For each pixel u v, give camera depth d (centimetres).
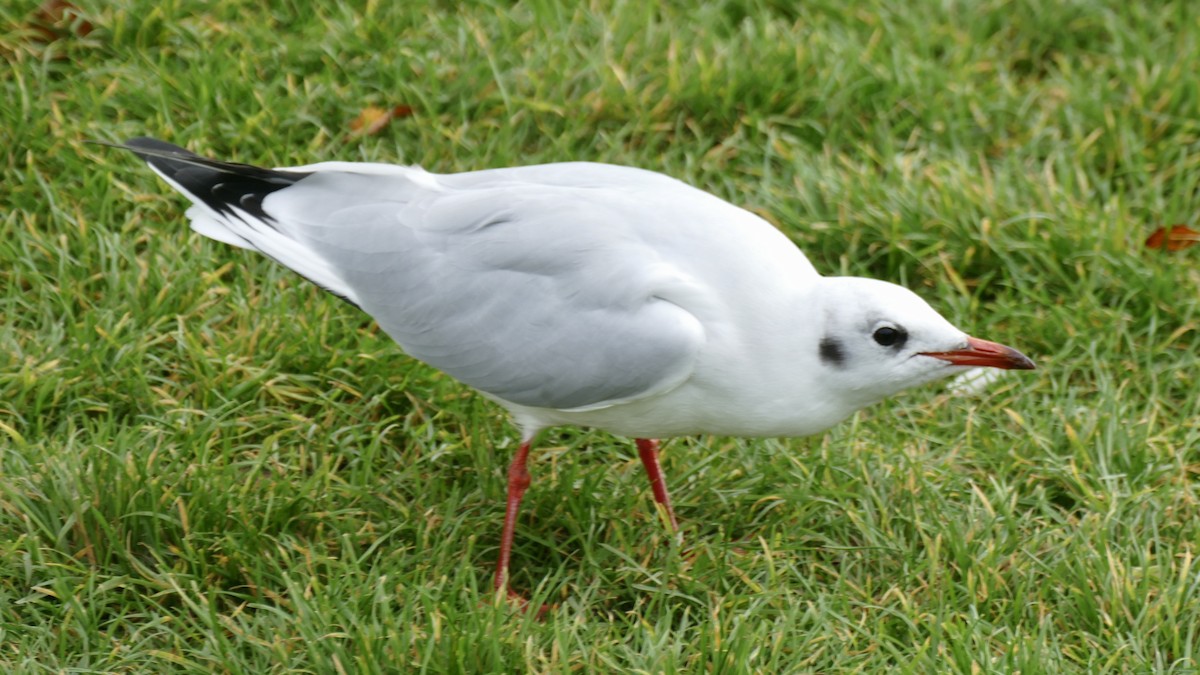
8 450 945
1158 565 909
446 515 955
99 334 1045
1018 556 935
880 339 841
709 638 839
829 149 1273
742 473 1016
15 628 846
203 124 1194
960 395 1100
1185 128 1282
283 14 1327
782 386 859
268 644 830
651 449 972
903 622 891
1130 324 1141
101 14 1266
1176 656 858
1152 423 1038
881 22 1387
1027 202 1213
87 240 1099
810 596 913
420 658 812
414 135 1250
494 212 894
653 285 845
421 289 900
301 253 923
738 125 1273
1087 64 1385
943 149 1291
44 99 1195
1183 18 1439
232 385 1021
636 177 931
